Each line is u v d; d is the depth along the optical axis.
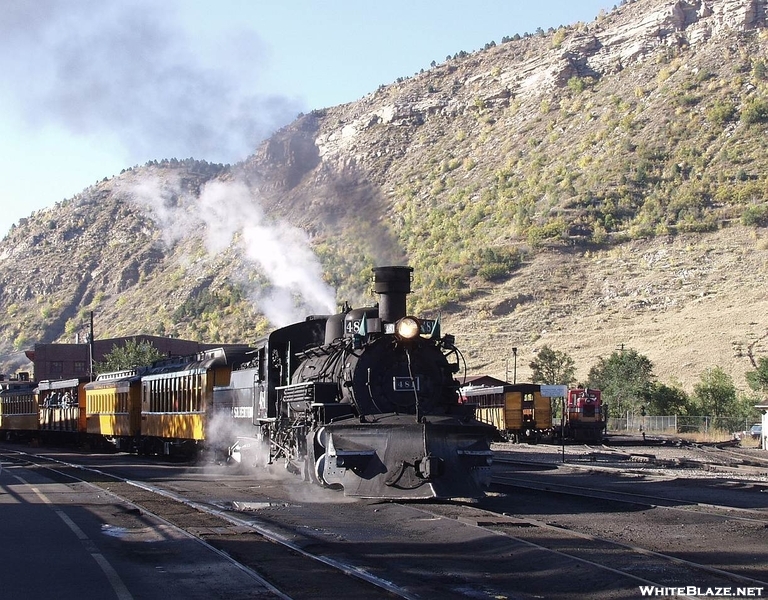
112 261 181.00
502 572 12.05
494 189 177.50
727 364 92.81
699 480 25.38
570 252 142.88
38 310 181.00
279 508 18.83
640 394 76.50
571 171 175.88
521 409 58.09
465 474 18.52
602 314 122.12
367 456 18.73
